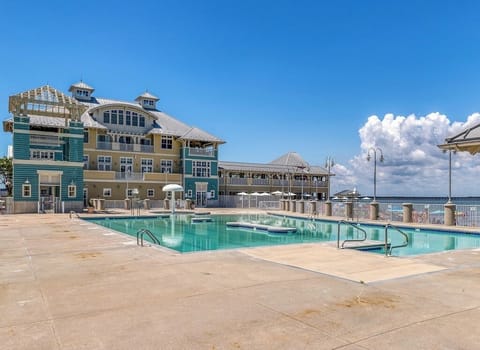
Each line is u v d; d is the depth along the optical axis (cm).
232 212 3775
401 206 2550
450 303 592
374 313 541
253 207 4722
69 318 520
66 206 3416
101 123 4675
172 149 5050
